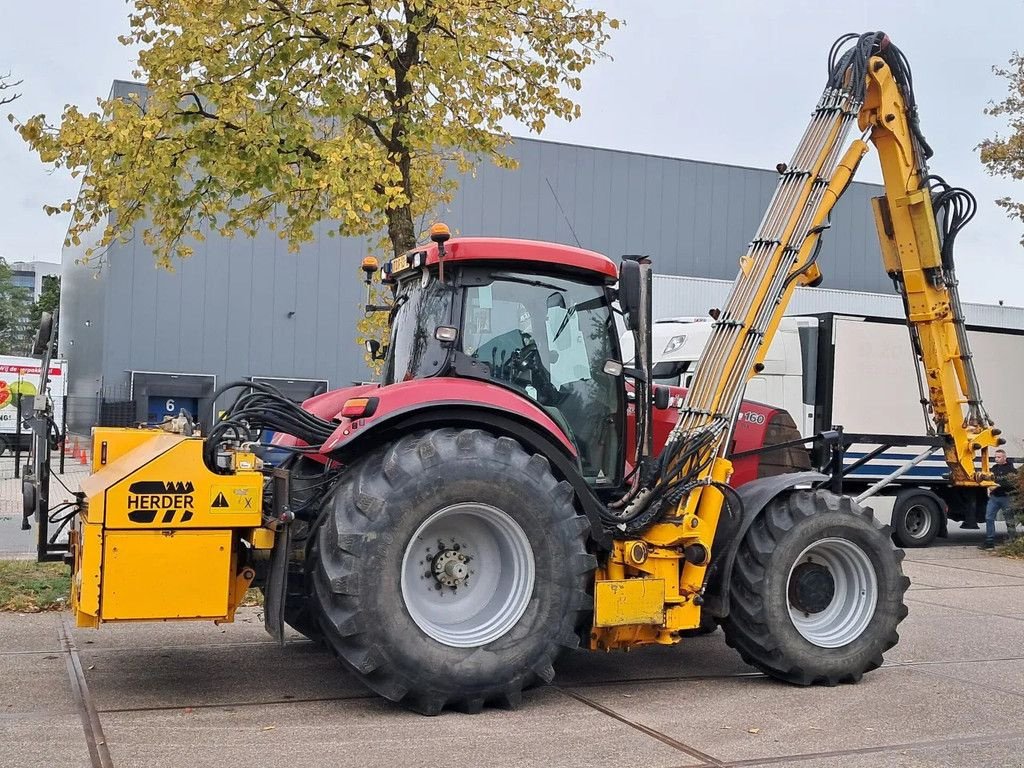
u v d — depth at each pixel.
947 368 7.66
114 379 29.72
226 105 8.84
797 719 5.35
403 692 5.15
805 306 29.33
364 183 8.70
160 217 9.79
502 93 10.20
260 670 6.17
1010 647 7.41
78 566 5.54
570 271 6.11
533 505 5.38
